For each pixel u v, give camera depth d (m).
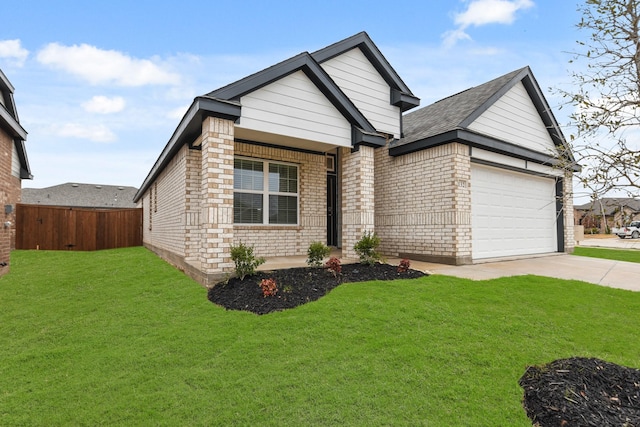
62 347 4.12
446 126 8.62
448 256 8.21
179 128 7.27
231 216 6.09
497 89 9.57
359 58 9.62
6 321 5.13
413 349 3.52
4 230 8.30
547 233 11.42
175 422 2.58
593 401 2.73
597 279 6.67
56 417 2.70
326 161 10.53
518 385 2.98
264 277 5.98
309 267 6.84
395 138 10.05
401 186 9.52
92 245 14.82
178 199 8.74
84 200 32.91
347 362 3.33
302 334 3.93
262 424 2.53
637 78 3.59
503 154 9.56
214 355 3.62
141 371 3.38
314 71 7.21
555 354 3.49
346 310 4.54
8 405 2.89
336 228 11.16
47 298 6.30
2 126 8.56
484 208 9.27
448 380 3.03
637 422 2.50
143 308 5.39
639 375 3.09
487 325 4.11
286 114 6.97
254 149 8.91
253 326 4.19
